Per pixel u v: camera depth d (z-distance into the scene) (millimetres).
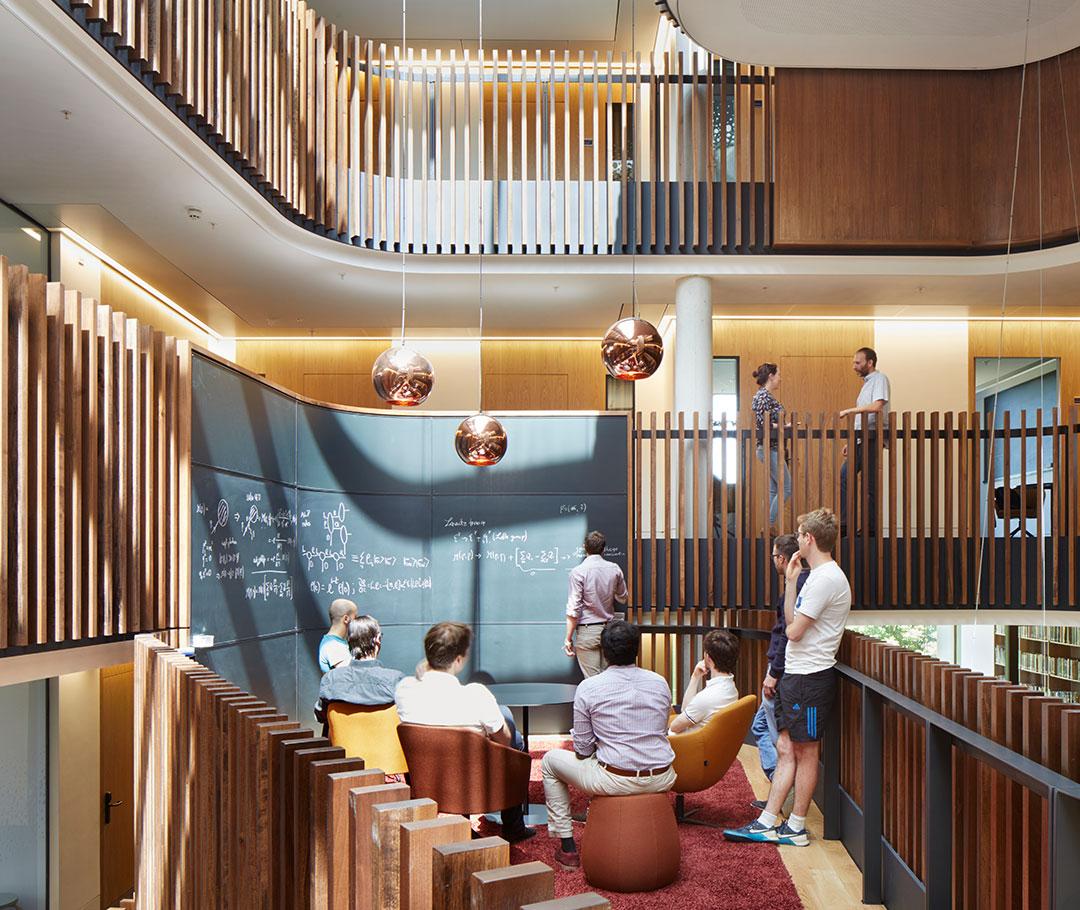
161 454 5480
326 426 8883
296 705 8195
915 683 4488
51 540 4508
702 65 10289
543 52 12094
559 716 9406
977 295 11039
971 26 8336
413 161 10453
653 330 6191
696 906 4602
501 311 11820
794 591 5895
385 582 9258
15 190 7457
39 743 7324
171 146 6641
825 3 7863
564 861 5285
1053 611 9086
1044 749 3176
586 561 8227
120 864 8664
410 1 10734
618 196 10078
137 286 10508
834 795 5758
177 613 5617
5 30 5039
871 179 9812
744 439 9562
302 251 9195
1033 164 9602
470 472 9508
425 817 1727
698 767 5703
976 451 9273
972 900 3861
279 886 2682
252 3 7816
